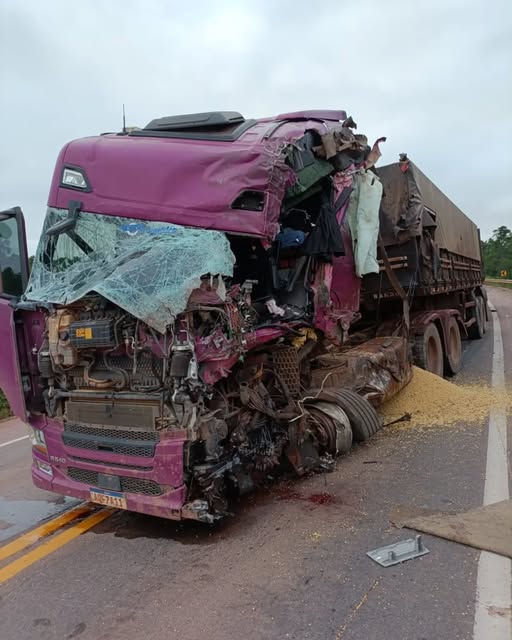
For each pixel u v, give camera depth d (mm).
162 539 4016
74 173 4824
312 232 5078
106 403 4000
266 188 4285
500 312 22656
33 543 4145
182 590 3283
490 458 5191
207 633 2848
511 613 2814
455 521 3834
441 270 9406
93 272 4176
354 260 5785
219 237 4082
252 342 4047
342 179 5527
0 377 4586
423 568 3287
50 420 4355
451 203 10836
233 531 4004
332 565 3408
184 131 5043
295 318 4762
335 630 2789
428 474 4891
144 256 3969
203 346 3654
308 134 5121
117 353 3943
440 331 9445
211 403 3926
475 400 7484
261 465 4383
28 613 3195
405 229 7785
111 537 4137
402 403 7398
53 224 4812
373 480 4836
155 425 3787
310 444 4965
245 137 4715
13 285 4742
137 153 4637
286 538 3824
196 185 4352
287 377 4816
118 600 3248
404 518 3986
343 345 6910
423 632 2723
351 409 5445
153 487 3795
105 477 3986
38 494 5320
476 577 3146
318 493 4602
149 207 4434
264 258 4703
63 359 4066
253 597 3135
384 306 8844
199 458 3773
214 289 3721
